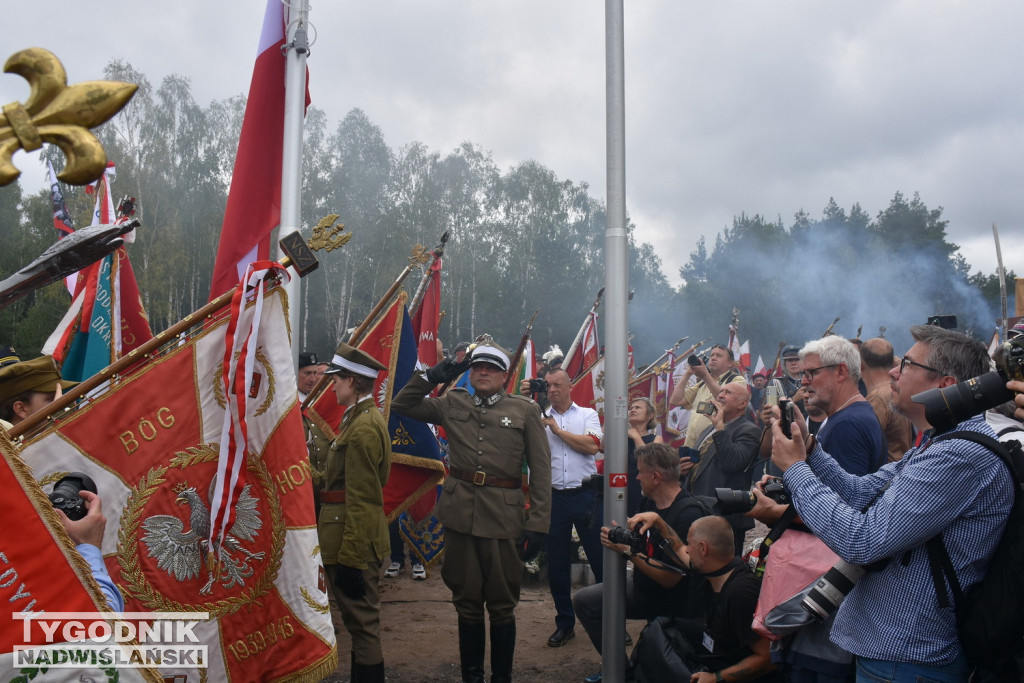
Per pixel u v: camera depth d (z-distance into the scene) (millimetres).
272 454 2830
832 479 2693
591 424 5820
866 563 2314
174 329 2717
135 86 1156
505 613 4656
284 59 5098
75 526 2248
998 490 2227
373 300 36594
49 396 2936
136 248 30062
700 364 6941
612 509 4168
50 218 29812
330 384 5449
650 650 3691
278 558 2793
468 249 39812
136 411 2670
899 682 2307
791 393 7812
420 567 7270
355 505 4227
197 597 2678
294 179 4852
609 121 4324
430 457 5871
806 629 2902
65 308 28875
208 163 33094
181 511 2689
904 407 2660
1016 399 2160
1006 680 2209
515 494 4715
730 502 3293
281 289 2859
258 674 2734
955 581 2240
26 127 1112
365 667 4227
